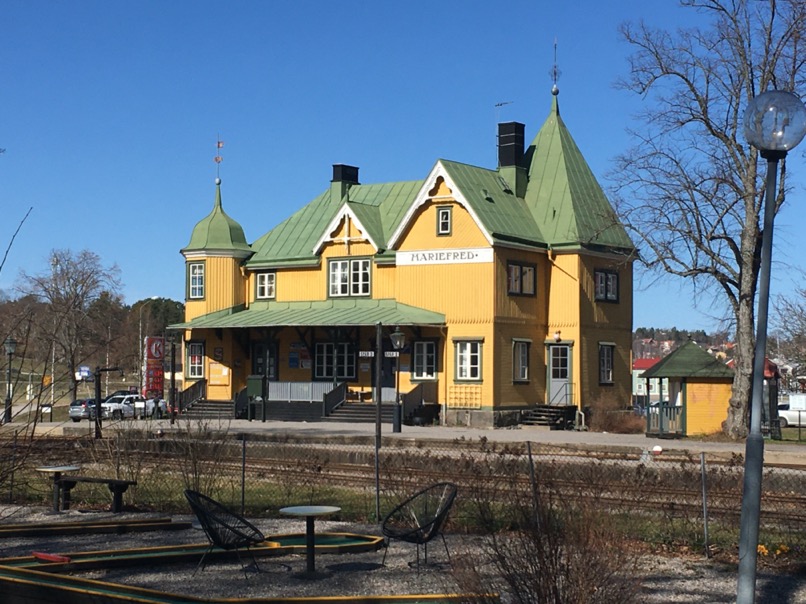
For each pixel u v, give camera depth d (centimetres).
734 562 1505
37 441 2477
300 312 5122
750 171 3691
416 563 1491
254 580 1383
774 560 1522
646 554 1547
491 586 1079
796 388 7600
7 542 1680
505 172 5100
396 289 4838
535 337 4797
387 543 1571
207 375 5325
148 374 5141
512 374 4638
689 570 1459
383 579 1389
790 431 5106
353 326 4775
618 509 1752
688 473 2167
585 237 4828
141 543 1666
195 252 5391
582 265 4838
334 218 5091
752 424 1014
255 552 1540
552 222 4916
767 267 1024
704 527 1630
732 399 3741
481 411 4531
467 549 1458
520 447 3219
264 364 5147
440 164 4688
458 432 4022
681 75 3759
